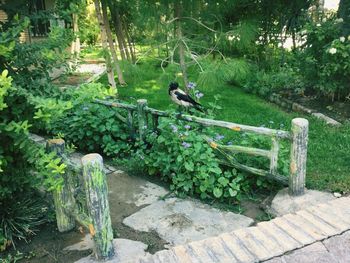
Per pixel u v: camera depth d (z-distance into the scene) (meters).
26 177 3.41
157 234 3.48
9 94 2.78
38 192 3.98
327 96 7.07
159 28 6.83
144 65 7.24
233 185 3.91
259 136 4.32
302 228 3.25
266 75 8.12
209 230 3.51
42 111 2.77
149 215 3.78
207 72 6.00
